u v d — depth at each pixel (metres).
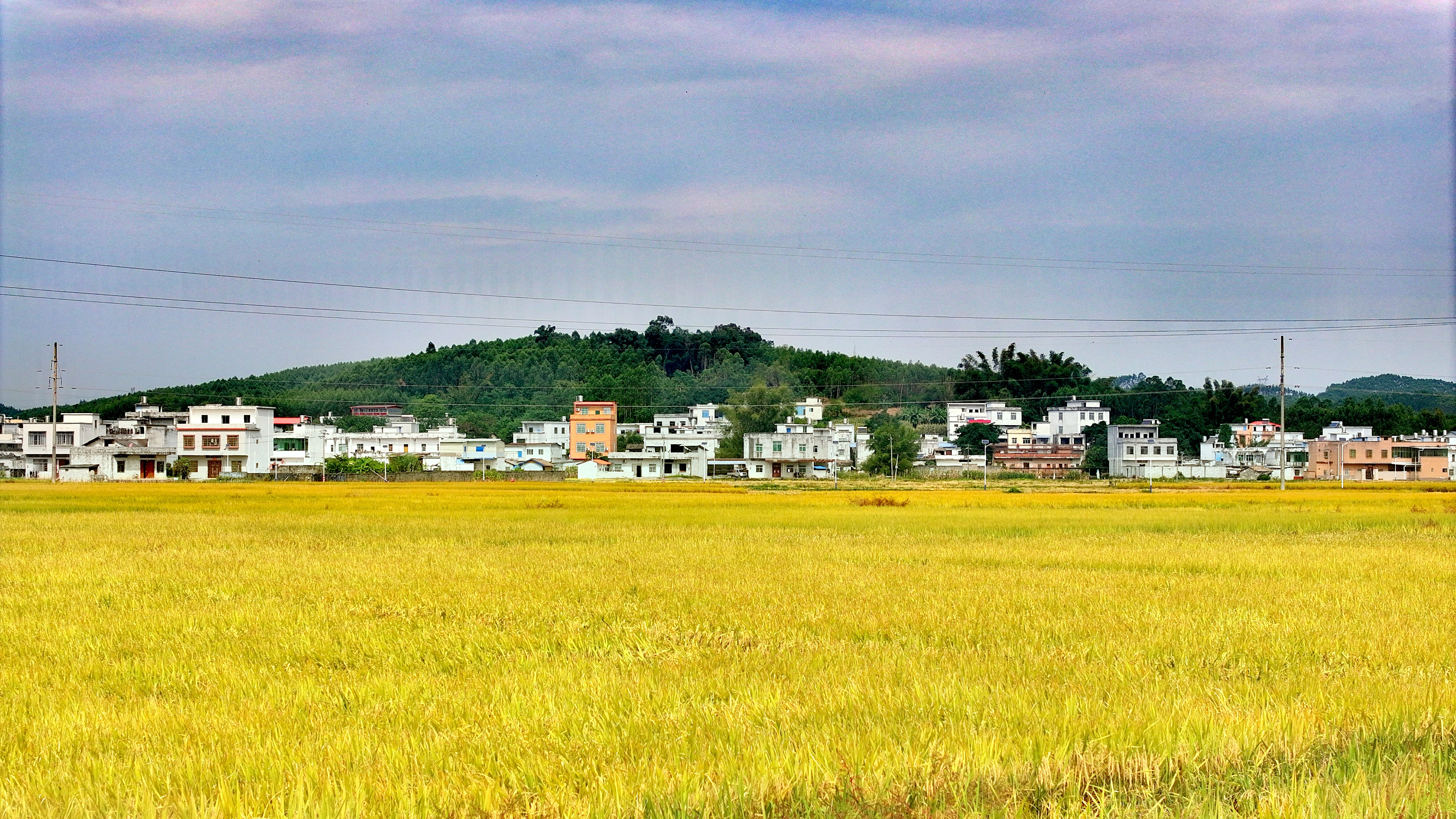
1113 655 18.12
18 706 14.87
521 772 11.48
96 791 10.92
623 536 43.31
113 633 20.69
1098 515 54.59
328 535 43.19
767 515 54.12
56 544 38.84
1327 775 10.95
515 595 25.45
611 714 13.98
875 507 61.59
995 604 23.95
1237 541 41.62
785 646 19.00
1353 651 18.47
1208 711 13.34
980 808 10.23
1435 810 9.80
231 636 20.47
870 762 11.33
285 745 12.59
